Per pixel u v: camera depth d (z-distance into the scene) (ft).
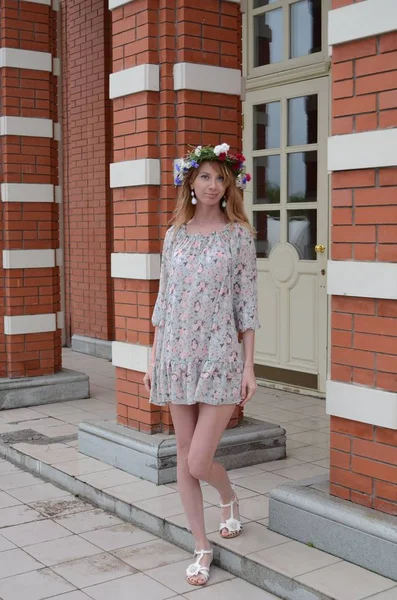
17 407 22.24
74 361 29.86
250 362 11.76
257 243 24.11
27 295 22.74
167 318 11.80
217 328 11.48
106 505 15.07
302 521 12.34
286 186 22.89
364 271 11.50
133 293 16.71
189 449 11.77
